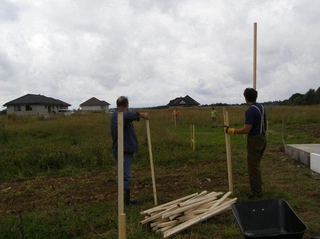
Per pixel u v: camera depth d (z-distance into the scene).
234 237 4.30
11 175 8.52
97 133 16.03
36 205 6.08
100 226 4.84
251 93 5.66
